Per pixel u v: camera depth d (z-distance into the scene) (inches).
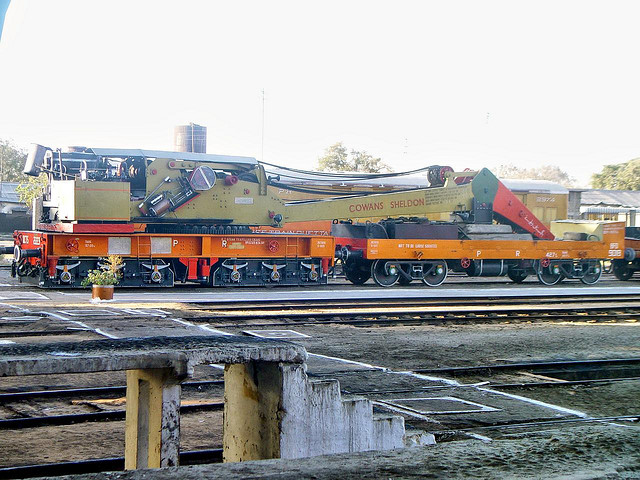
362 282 1190.9
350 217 1175.0
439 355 515.2
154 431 190.1
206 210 1024.2
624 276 1461.6
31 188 1935.3
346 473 139.9
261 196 1064.8
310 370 434.9
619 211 2158.0
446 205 1205.7
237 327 614.9
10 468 237.5
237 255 1038.4
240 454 213.9
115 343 204.1
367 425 212.2
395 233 1154.0
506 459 149.0
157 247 984.9
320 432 203.2
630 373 476.4
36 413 320.8
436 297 916.6
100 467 247.6
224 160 1033.5
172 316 665.0
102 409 327.9
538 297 977.5
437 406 355.3
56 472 241.0
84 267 951.0
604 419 340.5
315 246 1088.2
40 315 641.0
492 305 855.1
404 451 155.4
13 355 179.3
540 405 366.9
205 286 1059.9
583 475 137.7
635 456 151.3
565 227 1395.2
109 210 941.8
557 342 587.8
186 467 144.8
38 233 956.0
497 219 1262.3
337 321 668.7
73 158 982.4
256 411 207.0
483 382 428.5
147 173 986.7
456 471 140.6
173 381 188.5
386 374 432.8
